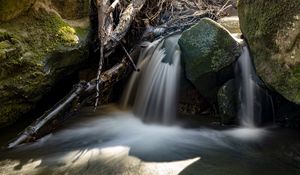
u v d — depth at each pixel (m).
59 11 2.58
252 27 1.97
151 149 2.06
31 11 2.35
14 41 2.14
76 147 2.09
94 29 2.80
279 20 1.71
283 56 1.71
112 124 2.48
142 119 2.61
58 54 2.36
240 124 2.35
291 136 2.16
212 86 2.40
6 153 1.98
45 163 1.88
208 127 2.36
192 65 2.37
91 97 2.42
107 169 1.80
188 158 1.92
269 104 2.31
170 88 2.58
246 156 1.93
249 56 2.28
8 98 2.14
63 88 2.70
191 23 3.38
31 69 2.20
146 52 2.82
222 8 3.80
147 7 3.21
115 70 2.52
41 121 2.14
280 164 1.82
